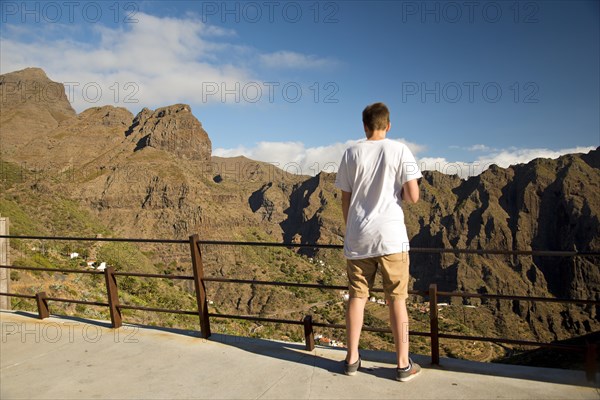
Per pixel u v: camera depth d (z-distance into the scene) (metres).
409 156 3.28
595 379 3.20
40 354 4.32
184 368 3.86
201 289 4.55
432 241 165.25
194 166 153.75
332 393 3.26
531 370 3.47
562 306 111.88
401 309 3.30
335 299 87.25
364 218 3.29
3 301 6.91
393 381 3.40
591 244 132.00
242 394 3.33
